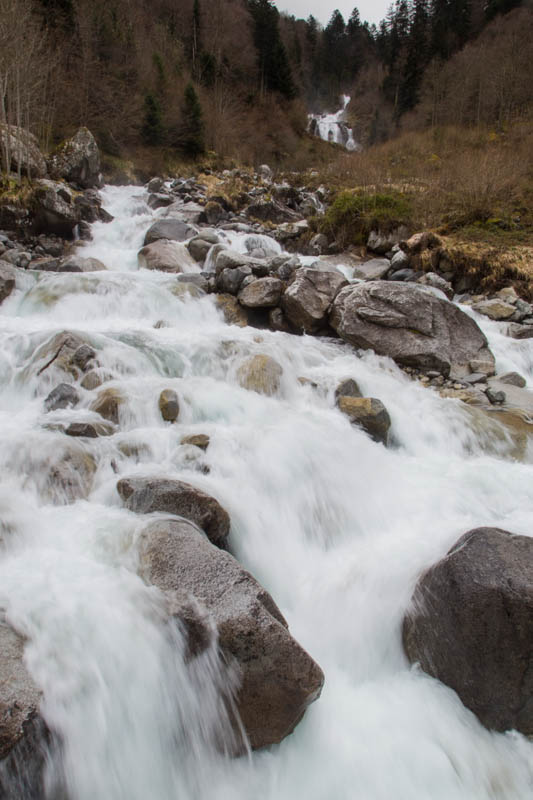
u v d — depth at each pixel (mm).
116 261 12281
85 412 5262
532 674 2662
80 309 8508
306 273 8992
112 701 2334
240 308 9336
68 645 2410
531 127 27750
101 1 29438
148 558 2965
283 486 4438
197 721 2514
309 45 69188
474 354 7973
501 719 2785
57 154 17844
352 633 3412
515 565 2836
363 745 2762
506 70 35094
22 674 2188
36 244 12594
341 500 4578
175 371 6684
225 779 2527
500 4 52000
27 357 6508
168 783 2385
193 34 39281
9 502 3662
